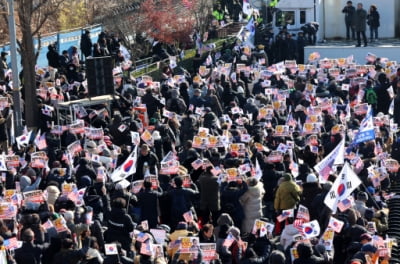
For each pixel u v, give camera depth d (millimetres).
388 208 29766
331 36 59500
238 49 53344
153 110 38688
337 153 27688
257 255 23328
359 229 23547
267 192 29359
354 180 24641
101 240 23922
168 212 27219
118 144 33906
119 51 50875
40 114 37375
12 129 37562
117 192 26406
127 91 40250
